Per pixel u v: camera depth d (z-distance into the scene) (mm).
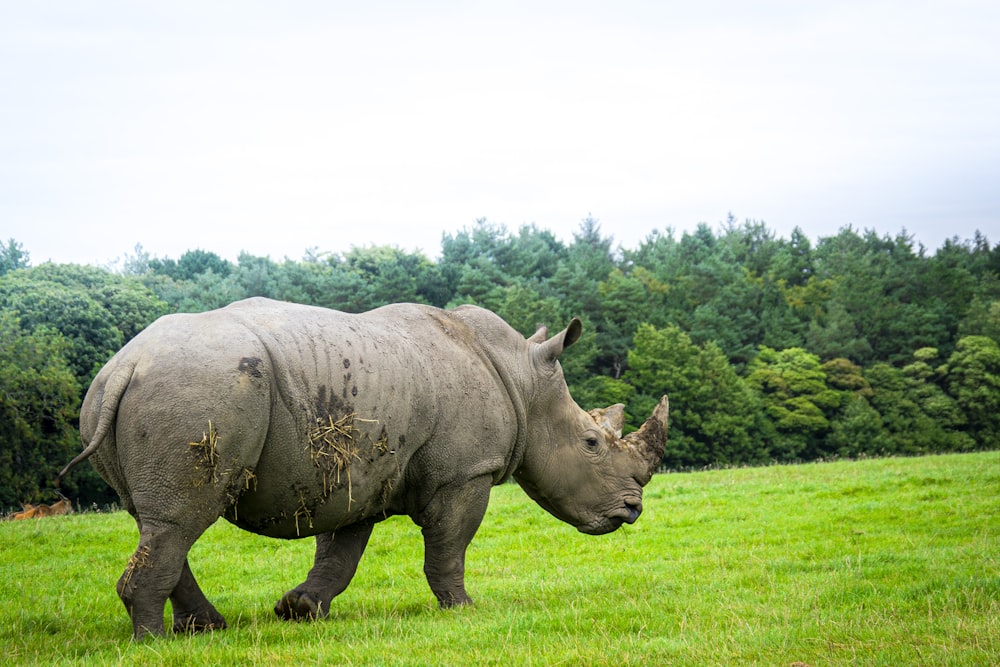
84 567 15672
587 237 136875
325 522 10094
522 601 11703
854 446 76438
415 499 11062
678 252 113000
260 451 9320
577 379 72938
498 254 105062
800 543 15828
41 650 9391
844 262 108750
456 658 8406
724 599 10961
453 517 11078
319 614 10797
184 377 8914
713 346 75312
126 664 8172
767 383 80312
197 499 8953
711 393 73375
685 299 95375
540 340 12523
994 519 17125
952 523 17031
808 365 80312
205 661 8383
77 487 51469
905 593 10516
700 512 19922
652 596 11375
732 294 95500
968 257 115000
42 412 50438
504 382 11500
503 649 8617
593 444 12188
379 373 10086
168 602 12273
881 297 94062
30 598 12875
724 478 25672
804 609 10094
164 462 8805
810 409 77125
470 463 11031
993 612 9367
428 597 12672
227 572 15445
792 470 26984
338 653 8617
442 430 10812
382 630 9789
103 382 9125
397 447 10305
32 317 57562
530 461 11984
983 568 11953
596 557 15922
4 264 121000
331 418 9656
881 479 22750
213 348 9109
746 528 17875
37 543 18031
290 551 17297
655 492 22922
